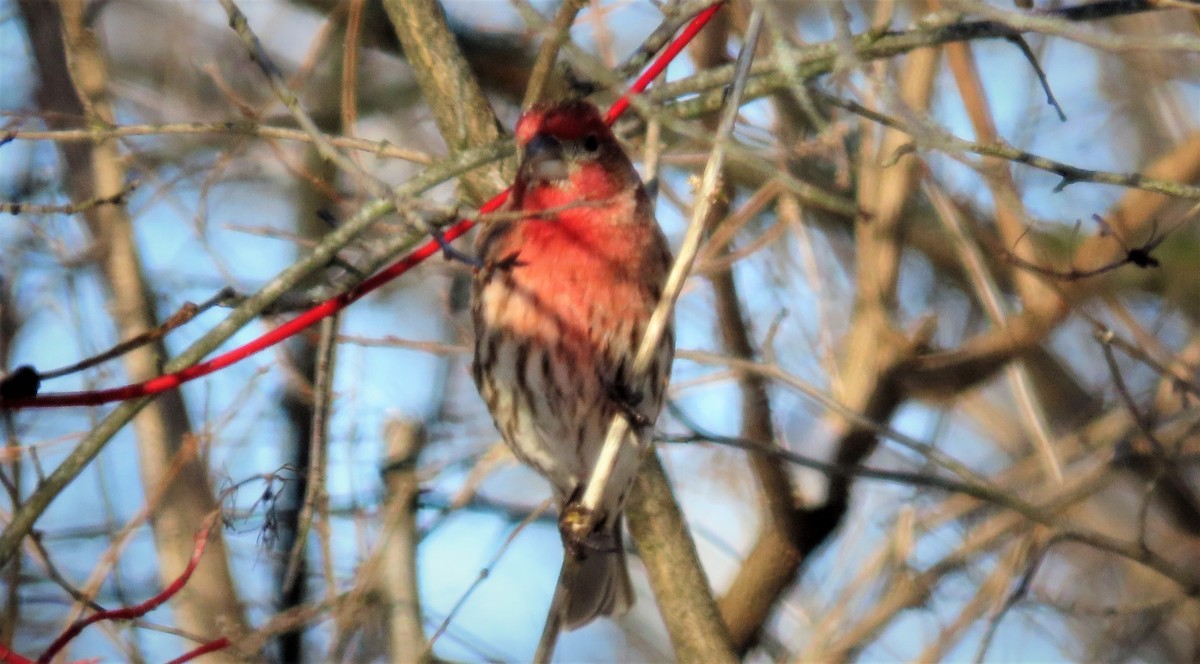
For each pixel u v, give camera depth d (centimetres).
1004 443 1305
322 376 863
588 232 916
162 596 794
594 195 916
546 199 920
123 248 1028
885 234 1153
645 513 1024
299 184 1244
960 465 1047
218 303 762
